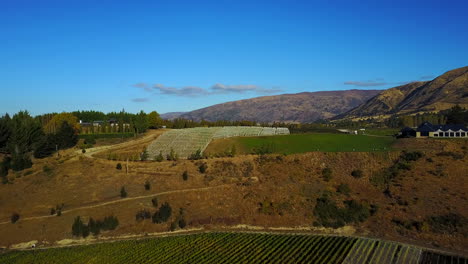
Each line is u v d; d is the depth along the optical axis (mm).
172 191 93000
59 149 133125
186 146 131500
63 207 86188
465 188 85438
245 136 143750
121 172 103875
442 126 134750
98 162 112125
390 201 85438
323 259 62812
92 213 83750
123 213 84188
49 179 99688
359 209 83625
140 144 146500
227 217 84562
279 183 94938
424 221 76750
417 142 119062
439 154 102375
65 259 66188
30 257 67625
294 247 68875
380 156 104750
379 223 79500
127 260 64688
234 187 94188
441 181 89312
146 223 81875
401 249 67688
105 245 72812
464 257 64625
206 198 90250
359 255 64875
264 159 107812
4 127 116562
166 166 107375
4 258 67688
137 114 182125
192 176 99938
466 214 76625
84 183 97562
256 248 68562
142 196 91000
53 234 77375
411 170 95875
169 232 79938
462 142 110750
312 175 98562
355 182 94750
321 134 144625
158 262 63344
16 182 97562
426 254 66438
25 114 138375
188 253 67000
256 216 84438
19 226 79375
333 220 81812
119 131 174375
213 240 73438
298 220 82750
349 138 135250
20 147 112750
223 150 123188
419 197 84438
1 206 86250
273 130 163000
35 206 86812
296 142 130000
